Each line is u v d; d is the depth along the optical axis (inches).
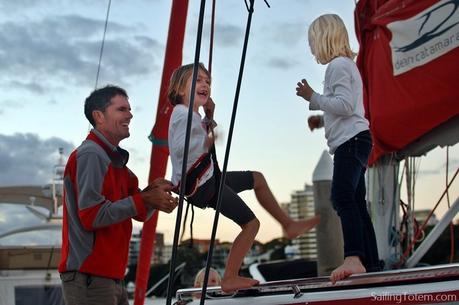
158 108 191.8
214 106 152.0
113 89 148.5
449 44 189.8
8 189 364.5
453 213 204.1
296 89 159.5
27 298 308.3
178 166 147.6
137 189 152.3
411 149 215.2
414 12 198.4
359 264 143.9
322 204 299.1
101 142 142.8
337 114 154.9
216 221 121.0
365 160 157.4
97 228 135.9
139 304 194.1
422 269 130.7
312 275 324.2
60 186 367.6
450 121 201.0
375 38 210.4
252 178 153.7
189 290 153.9
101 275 136.5
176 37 193.9
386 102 204.2
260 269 328.2
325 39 159.9
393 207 224.4
